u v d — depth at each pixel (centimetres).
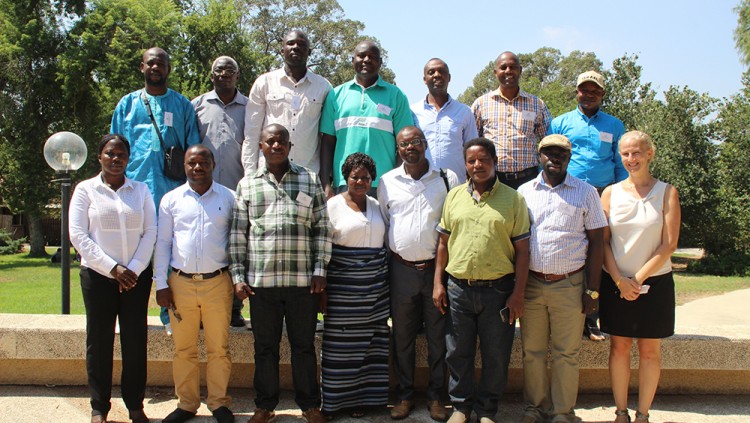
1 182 2336
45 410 393
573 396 357
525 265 354
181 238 364
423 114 469
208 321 370
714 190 1753
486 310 357
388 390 409
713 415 397
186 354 373
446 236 367
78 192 359
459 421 358
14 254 2352
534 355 366
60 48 2220
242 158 445
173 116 430
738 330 444
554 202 358
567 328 355
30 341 424
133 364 364
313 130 448
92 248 348
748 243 1781
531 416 367
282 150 355
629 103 1873
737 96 1891
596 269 354
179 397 376
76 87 2152
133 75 2120
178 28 2284
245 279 361
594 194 358
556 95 2998
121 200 360
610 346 385
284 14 3572
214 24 2328
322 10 3622
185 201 370
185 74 2270
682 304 990
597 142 439
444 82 458
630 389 434
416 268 377
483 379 364
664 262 350
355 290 375
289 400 418
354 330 378
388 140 433
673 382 434
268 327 365
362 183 374
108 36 2209
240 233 363
